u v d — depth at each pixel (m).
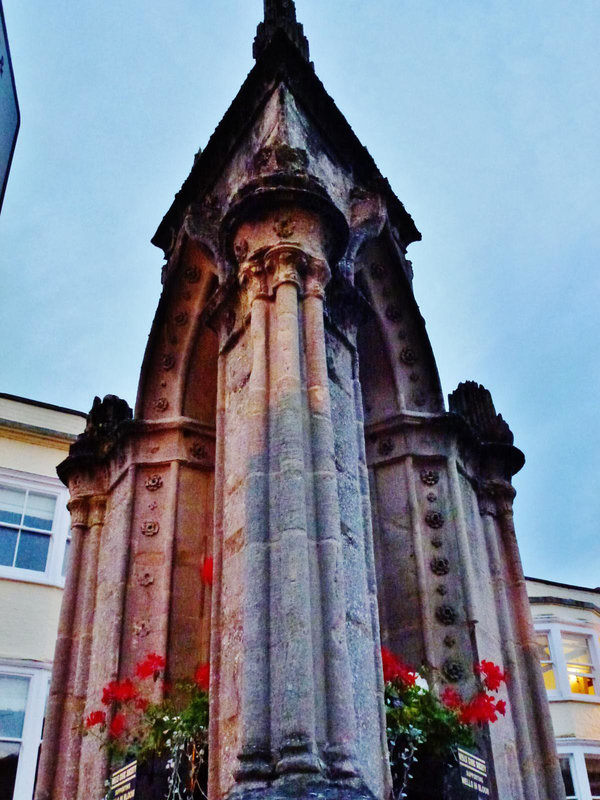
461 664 7.80
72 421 18.55
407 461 8.89
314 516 5.64
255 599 5.29
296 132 8.14
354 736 4.91
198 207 8.61
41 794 8.23
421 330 9.34
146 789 6.42
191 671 7.94
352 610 5.75
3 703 14.91
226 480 6.61
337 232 7.18
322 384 6.23
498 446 10.03
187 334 9.43
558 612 23.70
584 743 21.45
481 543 9.28
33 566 16.55
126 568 8.52
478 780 6.42
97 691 8.12
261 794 4.47
